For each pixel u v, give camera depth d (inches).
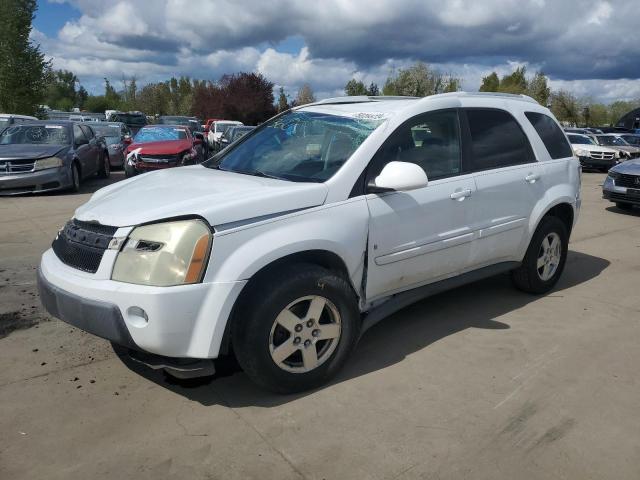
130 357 135.7
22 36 963.3
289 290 123.6
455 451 111.2
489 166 175.5
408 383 138.3
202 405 126.6
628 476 105.0
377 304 152.5
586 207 450.6
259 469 104.8
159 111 2711.6
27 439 113.0
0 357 148.6
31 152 451.2
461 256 167.9
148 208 122.3
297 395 131.8
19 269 231.5
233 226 120.0
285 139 164.7
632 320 184.7
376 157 145.3
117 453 109.0
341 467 105.7
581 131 991.6
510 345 161.9
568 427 120.4
